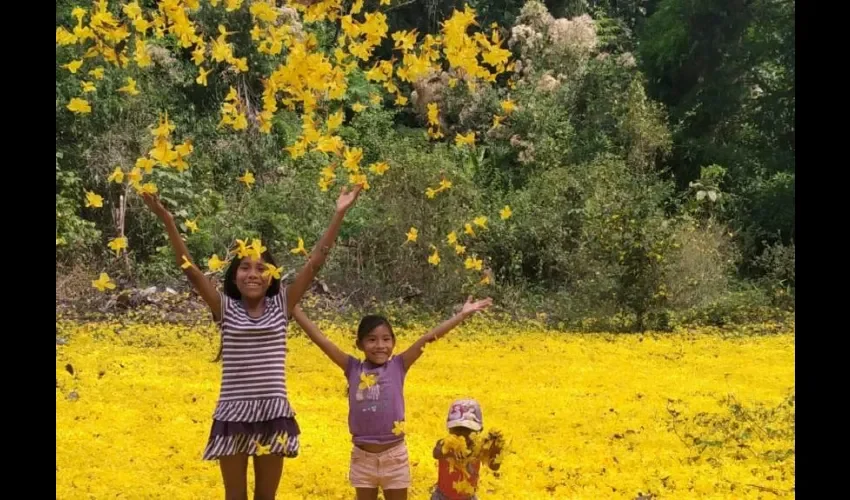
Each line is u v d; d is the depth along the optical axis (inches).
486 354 411.8
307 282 175.2
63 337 408.8
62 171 533.3
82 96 557.0
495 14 842.2
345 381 343.6
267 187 586.9
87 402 288.2
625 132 714.8
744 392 337.1
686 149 756.0
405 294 543.2
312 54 153.3
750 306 545.6
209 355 383.2
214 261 147.9
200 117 643.5
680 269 539.2
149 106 591.5
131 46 497.4
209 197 565.0
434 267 546.0
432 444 250.4
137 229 552.4
